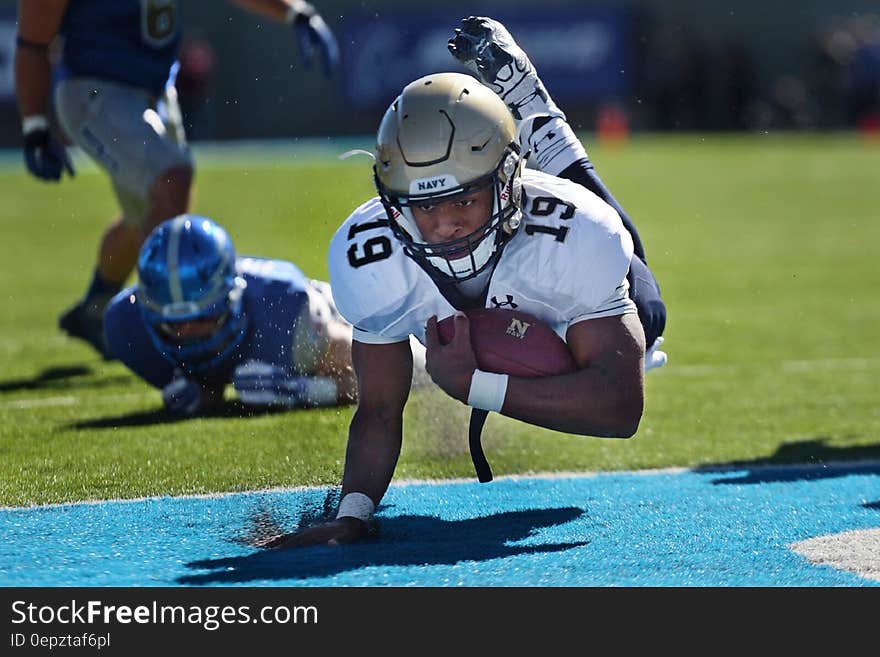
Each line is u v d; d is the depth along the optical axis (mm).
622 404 10578
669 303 27797
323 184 52312
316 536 11031
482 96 10312
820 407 17594
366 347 11211
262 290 16641
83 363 21484
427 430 15656
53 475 13828
